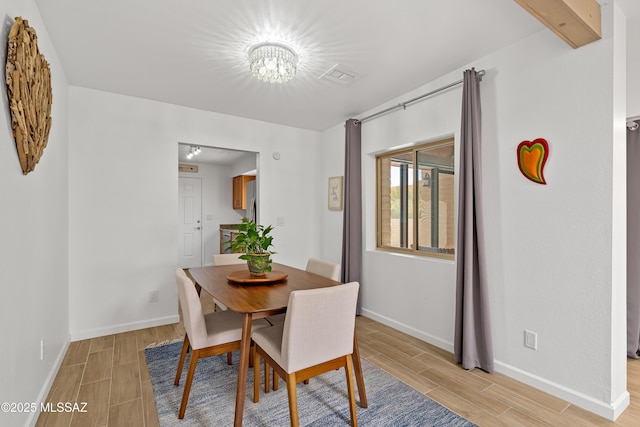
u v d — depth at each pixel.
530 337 2.16
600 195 1.85
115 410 1.89
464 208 2.44
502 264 2.31
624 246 1.92
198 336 1.87
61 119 2.56
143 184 3.24
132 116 3.19
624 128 1.91
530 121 2.15
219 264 3.01
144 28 2.03
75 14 1.89
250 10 1.85
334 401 2.00
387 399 2.02
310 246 4.39
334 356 1.73
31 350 1.71
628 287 2.62
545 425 1.77
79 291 2.95
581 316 1.93
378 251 3.62
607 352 1.82
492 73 2.37
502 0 1.78
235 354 2.71
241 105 3.44
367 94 3.14
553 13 1.60
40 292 1.90
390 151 3.52
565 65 1.99
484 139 2.41
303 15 1.90
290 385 1.59
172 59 2.43
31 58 1.53
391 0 1.77
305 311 1.58
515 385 2.17
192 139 3.51
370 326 3.35
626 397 1.92
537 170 2.11
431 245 3.12
